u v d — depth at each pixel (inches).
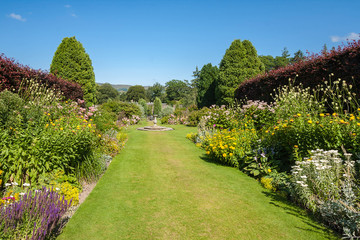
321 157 143.8
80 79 694.5
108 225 115.2
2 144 134.9
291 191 143.0
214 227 113.3
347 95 232.7
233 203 140.9
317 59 273.1
